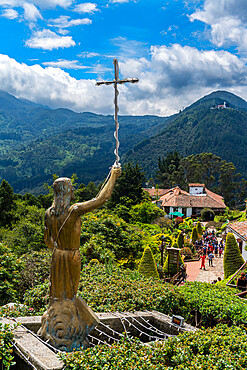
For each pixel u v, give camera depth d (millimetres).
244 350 7398
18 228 24625
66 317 7172
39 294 10805
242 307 10695
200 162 106750
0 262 12688
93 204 7078
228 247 21734
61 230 7125
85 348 7344
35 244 23328
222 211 66750
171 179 102125
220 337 7816
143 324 9617
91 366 6262
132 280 12477
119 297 10469
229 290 13148
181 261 25078
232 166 101562
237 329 8773
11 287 12555
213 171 105000
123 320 9180
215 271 27469
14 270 13008
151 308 10258
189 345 7539
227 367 6656
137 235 21734
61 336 7082
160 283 12477
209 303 10977
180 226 50188
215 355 7082
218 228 50219
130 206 44625
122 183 47344
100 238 18750
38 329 7922
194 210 67188
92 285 11602
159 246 27938
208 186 106062
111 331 9031
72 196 7359
